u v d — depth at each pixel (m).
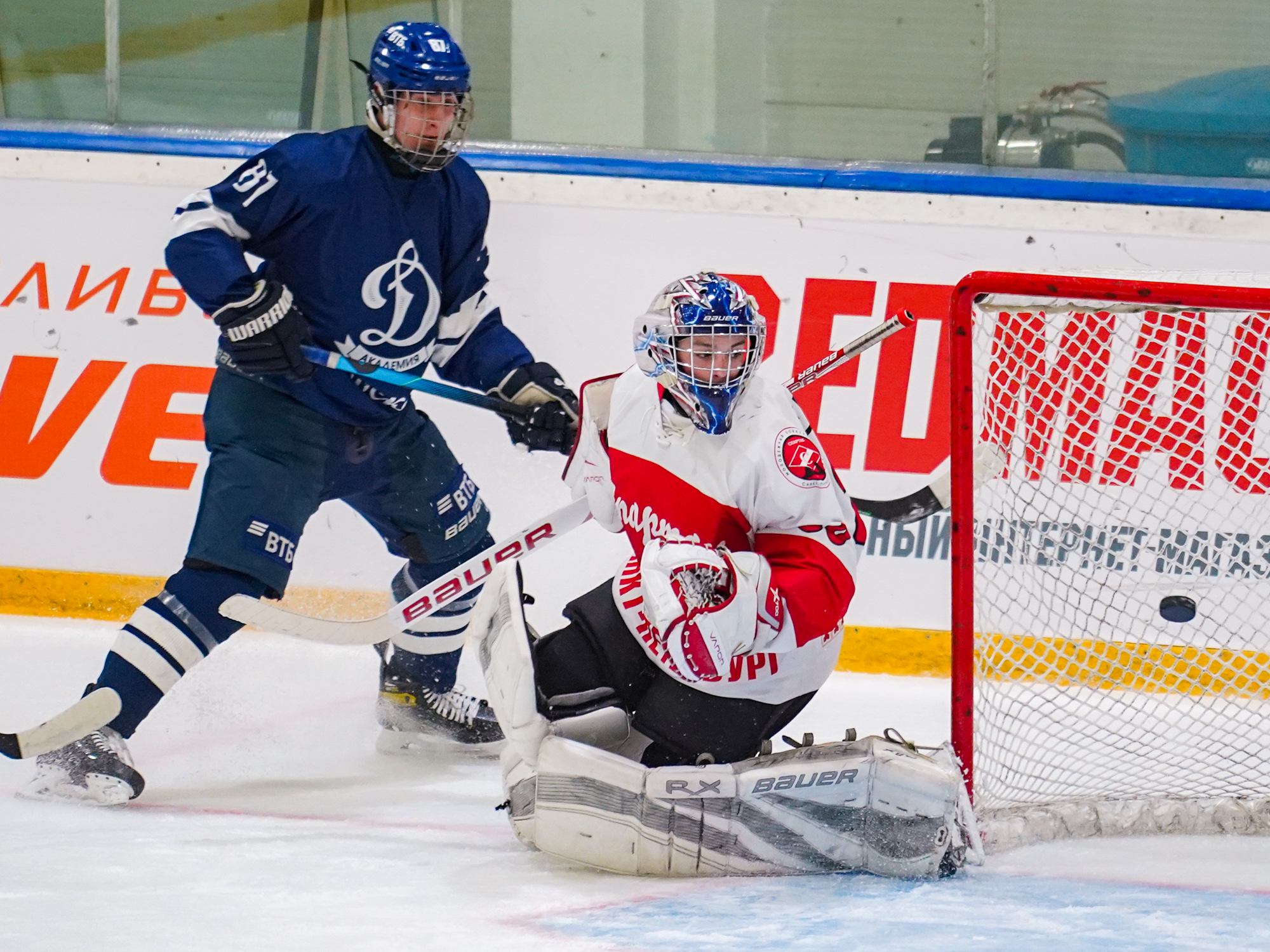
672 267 16.83
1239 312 9.18
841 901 8.13
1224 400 13.56
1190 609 11.62
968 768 9.19
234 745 12.50
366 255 11.38
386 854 9.20
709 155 17.20
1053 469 13.62
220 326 10.88
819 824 8.72
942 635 16.47
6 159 16.86
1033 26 17.14
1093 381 13.71
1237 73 17.02
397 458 12.32
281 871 8.70
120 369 16.84
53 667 14.74
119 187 16.86
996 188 16.70
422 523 12.54
